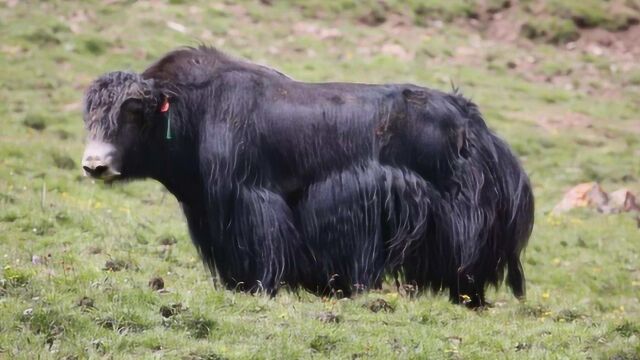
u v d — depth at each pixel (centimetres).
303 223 2428
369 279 2403
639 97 6297
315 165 2419
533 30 7056
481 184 2442
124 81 2352
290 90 2455
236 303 2203
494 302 2770
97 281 2247
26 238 2977
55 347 1892
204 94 2417
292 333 2041
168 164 2419
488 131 2506
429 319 2255
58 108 5019
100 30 6109
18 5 6247
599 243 3947
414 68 6197
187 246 3120
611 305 3188
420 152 2436
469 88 6003
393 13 6994
